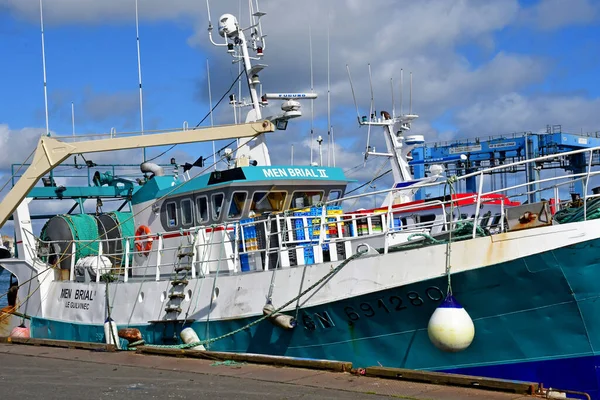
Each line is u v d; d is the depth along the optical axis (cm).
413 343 1045
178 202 1466
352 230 1348
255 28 1580
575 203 1087
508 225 977
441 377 840
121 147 1452
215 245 1359
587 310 928
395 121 2186
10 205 1577
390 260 1038
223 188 1364
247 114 1577
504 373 992
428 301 1011
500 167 998
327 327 1112
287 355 1161
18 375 1005
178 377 959
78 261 1602
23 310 1697
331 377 909
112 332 1357
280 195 1418
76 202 1852
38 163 1531
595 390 940
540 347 964
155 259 1500
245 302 1194
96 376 985
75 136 1504
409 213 1833
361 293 1057
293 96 1570
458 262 977
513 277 949
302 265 1136
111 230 1549
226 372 976
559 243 916
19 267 1711
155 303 1345
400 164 2181
